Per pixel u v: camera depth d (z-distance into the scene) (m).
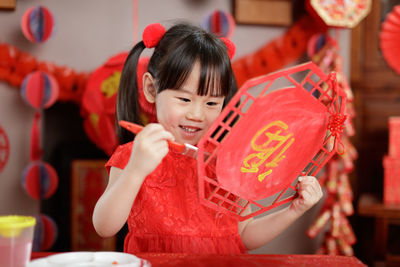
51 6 1.84
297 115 0.69
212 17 1.74
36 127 1.81
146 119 1.02
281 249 1.95
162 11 1.91
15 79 1.79
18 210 1.85
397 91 2.02
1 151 1.82
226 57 0.87
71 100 1.84
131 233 0.95
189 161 0.95
